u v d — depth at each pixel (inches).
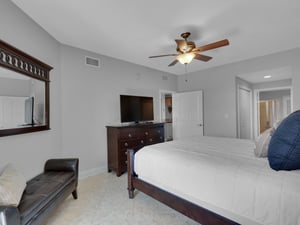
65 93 117.8
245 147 88.4
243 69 159.5
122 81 155.0
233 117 167.8
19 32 79.1
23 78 81.2
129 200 88.9
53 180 76.0
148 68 180.5
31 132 85.9
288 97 250.8
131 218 73.4
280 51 137.3
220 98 177.2
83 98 127.4
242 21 91.8
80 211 79.0
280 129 53.9
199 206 60.5
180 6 78.5
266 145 66.1
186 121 202.8
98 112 136.3
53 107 107.2
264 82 203.5
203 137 129.8
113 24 93.7
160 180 73.9
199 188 59.7
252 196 47.2
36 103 90.6
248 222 48.3
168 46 124.0
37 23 92.1
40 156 94.0
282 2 76.3
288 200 41.4
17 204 50.7
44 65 95.7
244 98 191.5
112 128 131.9
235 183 51.2
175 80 214.5
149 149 87.2
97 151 134.3
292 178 45.8
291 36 110.3
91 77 132.5
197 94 193.3
